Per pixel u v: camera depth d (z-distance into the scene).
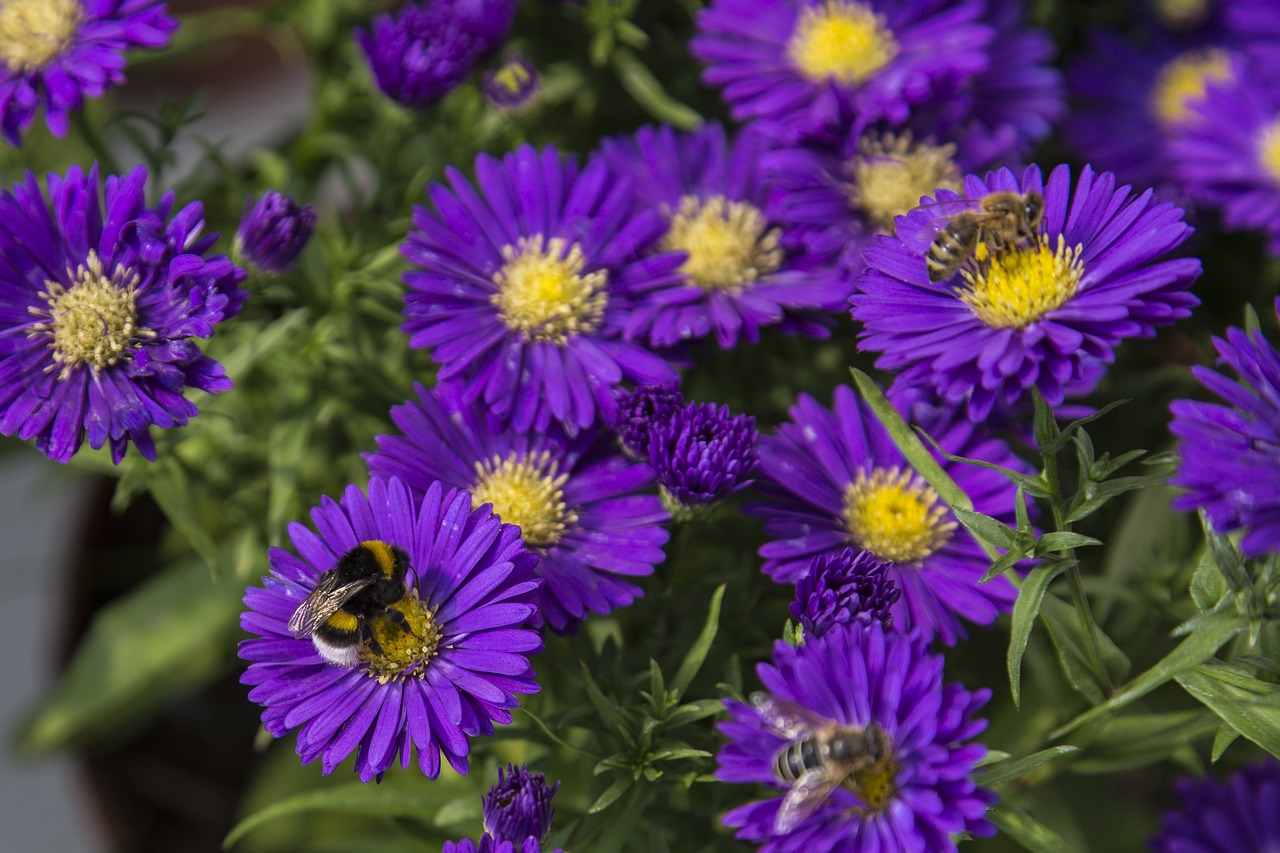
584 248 0.41
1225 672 0.37
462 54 0.43
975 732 0.35
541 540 0.39
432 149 0.44
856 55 0.44
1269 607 0.36
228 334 0.42
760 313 0.41
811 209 0.41
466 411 0.39
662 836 0.38
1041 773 0.40
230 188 0.45
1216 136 0.45
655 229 0.41
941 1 0.44
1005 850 0.42
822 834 0.35
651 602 0.39
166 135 0.43
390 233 0.43
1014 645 0.36
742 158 0.43
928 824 0.35
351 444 0.45
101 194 0.42
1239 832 0.38
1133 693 0.37
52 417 0.38
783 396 0.43
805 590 0.37
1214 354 0.44
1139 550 0.41
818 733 0.35
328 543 0.37
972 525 0.37
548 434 0.40
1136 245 0.37
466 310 0.40
